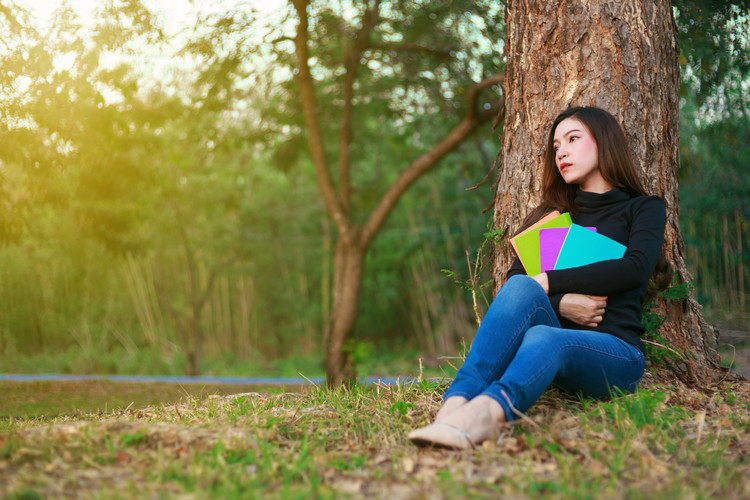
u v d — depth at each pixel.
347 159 6.83
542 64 2.70
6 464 1.56
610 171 2.25
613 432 1.81
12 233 4.77
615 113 2.57
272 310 11.10
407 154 8.35
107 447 1.72
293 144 7.38
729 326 7.02
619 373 2.03
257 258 10.73
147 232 8.91
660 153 2.63
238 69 5.90
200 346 9.38
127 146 5.41
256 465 1.62
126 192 5.63
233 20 4.90
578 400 2.18
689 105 6.24
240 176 9.82
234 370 9.70
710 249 8.07
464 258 9.65
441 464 1.62
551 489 1.42
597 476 1.50
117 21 4.20
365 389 2.73
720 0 4.00
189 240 9.77
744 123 5.11
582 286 2.05
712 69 4.31
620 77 2.58
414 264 10.42
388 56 6.50
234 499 1.35
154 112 5.76
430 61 6.38
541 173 2.68
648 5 2.64
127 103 5.45
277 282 11.06
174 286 10.48
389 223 10.89
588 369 1.98
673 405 2.20
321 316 11.14
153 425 1.87
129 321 10.27
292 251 11.14
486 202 9.25
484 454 1.66
